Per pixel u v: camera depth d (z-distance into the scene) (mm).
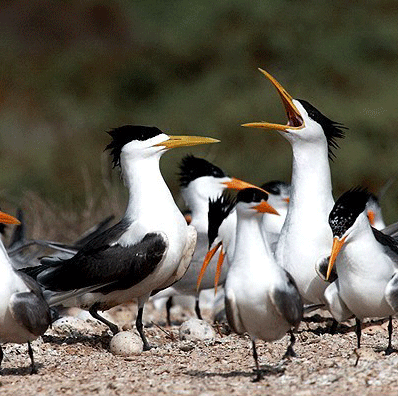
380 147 25359
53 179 26172
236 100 26656
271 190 15711
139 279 11328
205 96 27766
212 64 29141
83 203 22766
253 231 8883
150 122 27984
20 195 24312
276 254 11758
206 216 14836
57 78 32594
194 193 15016
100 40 36875
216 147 25625
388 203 22953
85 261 11477
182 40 29312
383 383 8664
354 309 10141
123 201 18859
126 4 37156
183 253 11617
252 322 8969
